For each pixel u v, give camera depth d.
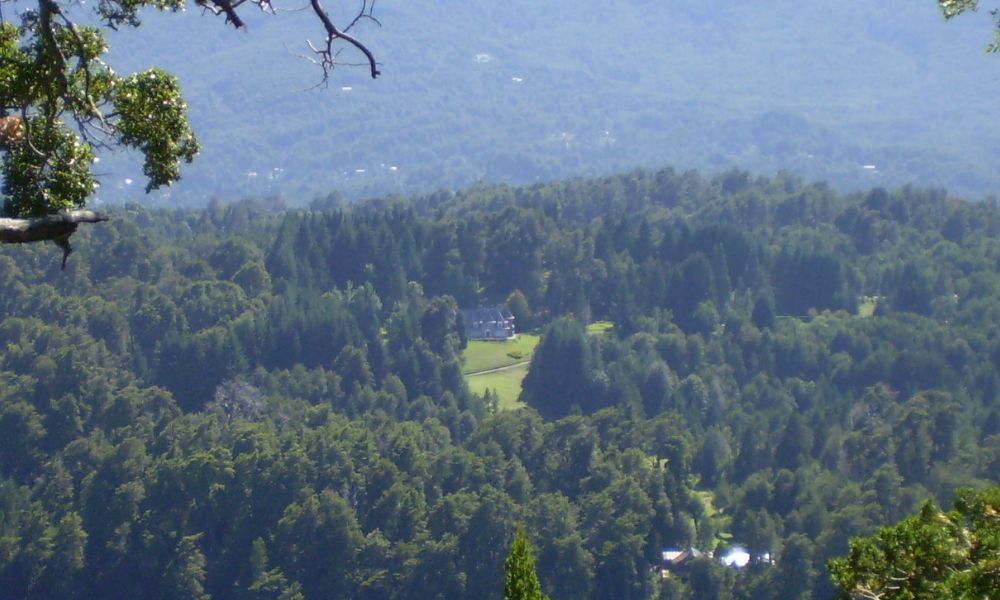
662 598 75.06
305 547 76.25
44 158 20.03
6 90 19.62
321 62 17.73
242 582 76.62
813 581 73.25
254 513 79.94
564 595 74.56
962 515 19.58
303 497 79.88
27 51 19.80
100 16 20.44
